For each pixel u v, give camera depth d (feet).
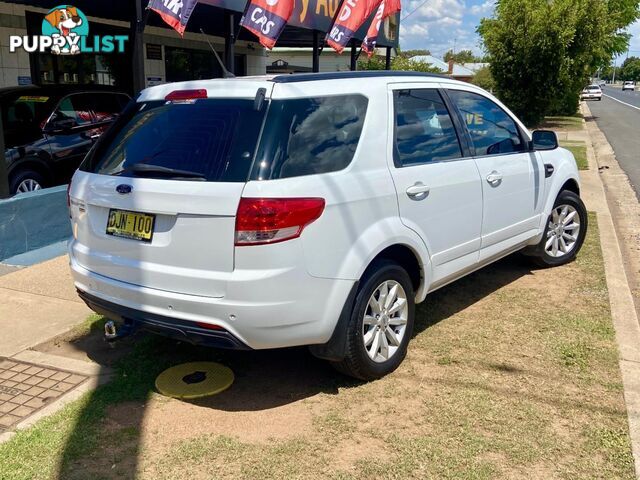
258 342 10.78
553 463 9.94
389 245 12.28
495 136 16.72
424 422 11.12
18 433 10.72
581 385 12.39
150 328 11.58
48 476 9.62
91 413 11.39
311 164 11.09
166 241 10.96
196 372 13.05
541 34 78.18
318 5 37.35
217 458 10.11
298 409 11.66
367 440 10.60
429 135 14.06
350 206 11.44
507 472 9.71
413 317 13.51
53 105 28.25
